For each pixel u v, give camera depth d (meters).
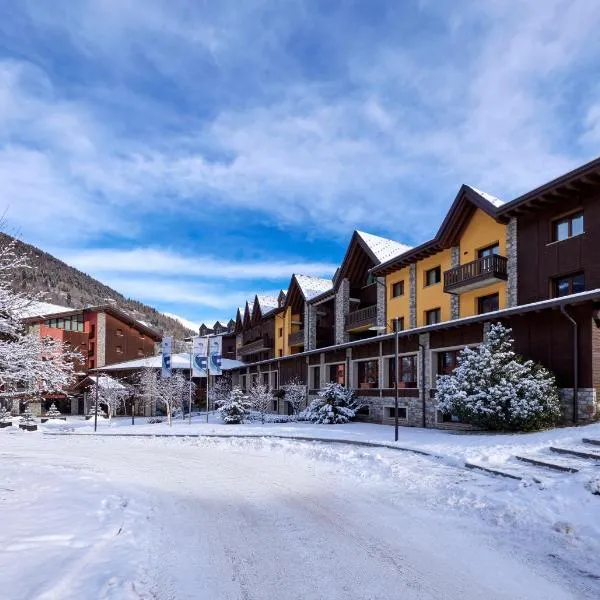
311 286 44.66
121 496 9.25
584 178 18.38
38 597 4.34
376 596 4.80
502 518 7.31
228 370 53.53
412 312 29.22
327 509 8.28
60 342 12.83
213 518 7.78
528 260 21.47
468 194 24.48
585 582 5.11
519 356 16.83
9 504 8.26
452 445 13.86
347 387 29.00
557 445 11.85
